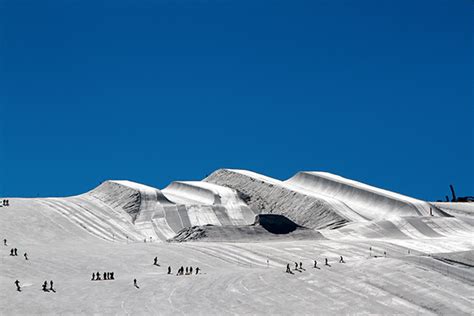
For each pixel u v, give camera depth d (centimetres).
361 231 17350
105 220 18100
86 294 9850
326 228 18400
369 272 10519
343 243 15125
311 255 13738
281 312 9031
